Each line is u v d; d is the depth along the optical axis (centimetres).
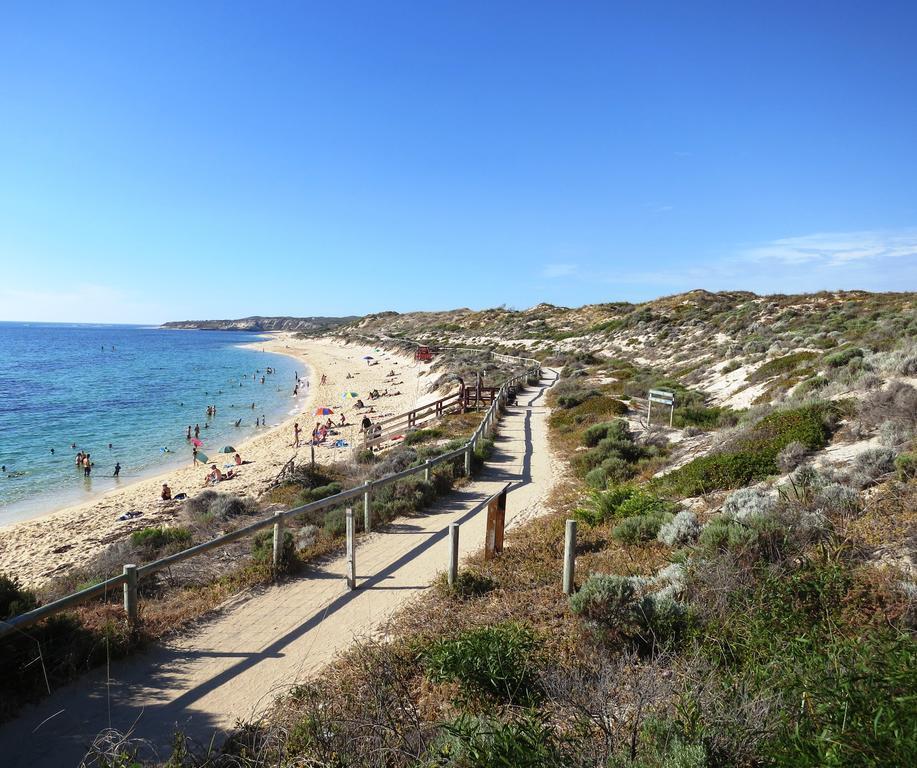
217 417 4766
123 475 2959
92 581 976
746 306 5650
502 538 998
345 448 3225
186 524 1711
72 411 4934
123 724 587
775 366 2755
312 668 688
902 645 412
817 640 471
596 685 513
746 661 479
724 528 767
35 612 650
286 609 859
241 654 732
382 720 462
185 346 16188
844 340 3048
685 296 7375
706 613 595
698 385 3359
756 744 356
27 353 12619
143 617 814
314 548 1105
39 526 2048
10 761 534
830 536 696
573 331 7912
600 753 382
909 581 569
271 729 501
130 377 7725
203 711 609
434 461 1502
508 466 1867
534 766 377
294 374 8244
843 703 351
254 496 2066
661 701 430
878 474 925
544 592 806
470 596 834
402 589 907
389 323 16350
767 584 577
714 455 1373
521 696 539
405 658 655
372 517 1270
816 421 1320
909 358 1628
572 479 1689
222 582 955
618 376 4153
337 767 424
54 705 621
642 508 1112
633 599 648
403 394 5481
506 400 3312
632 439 2005
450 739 425
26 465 3150
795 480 994
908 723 321
